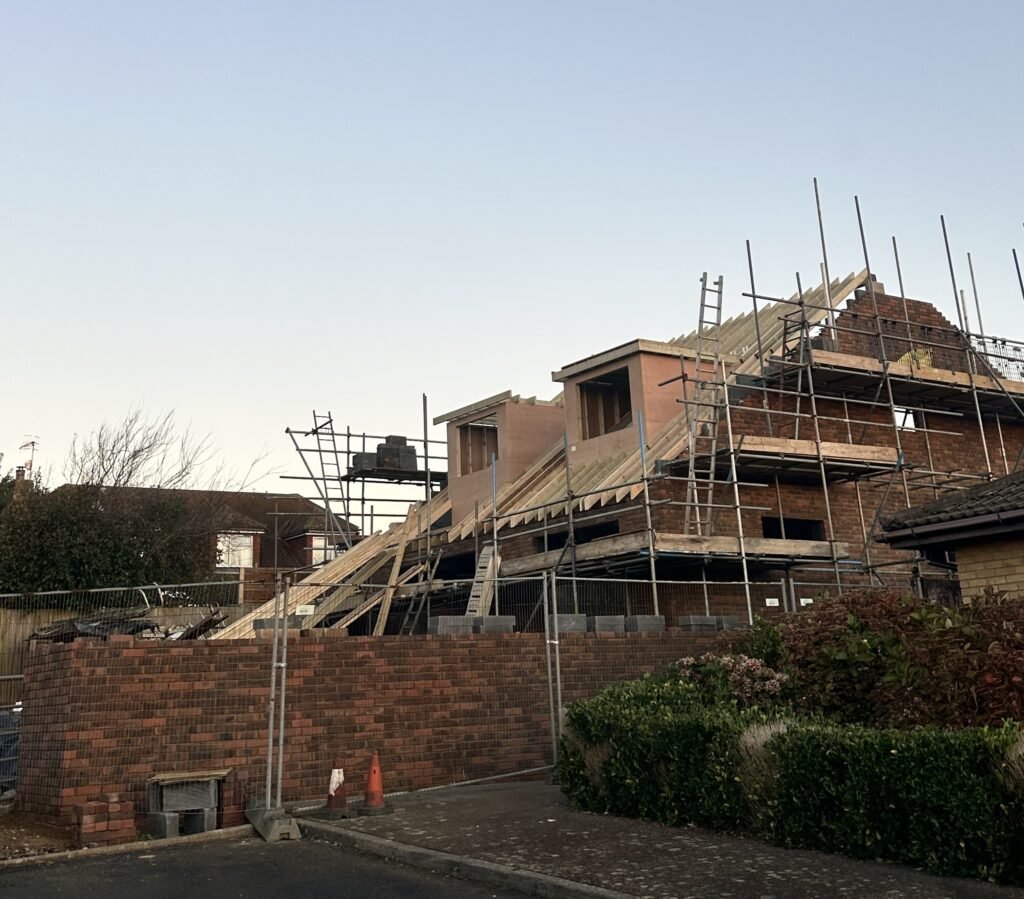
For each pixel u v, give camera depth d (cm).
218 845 943
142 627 1552
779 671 1137
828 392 2141
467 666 1281
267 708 1140
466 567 2481
